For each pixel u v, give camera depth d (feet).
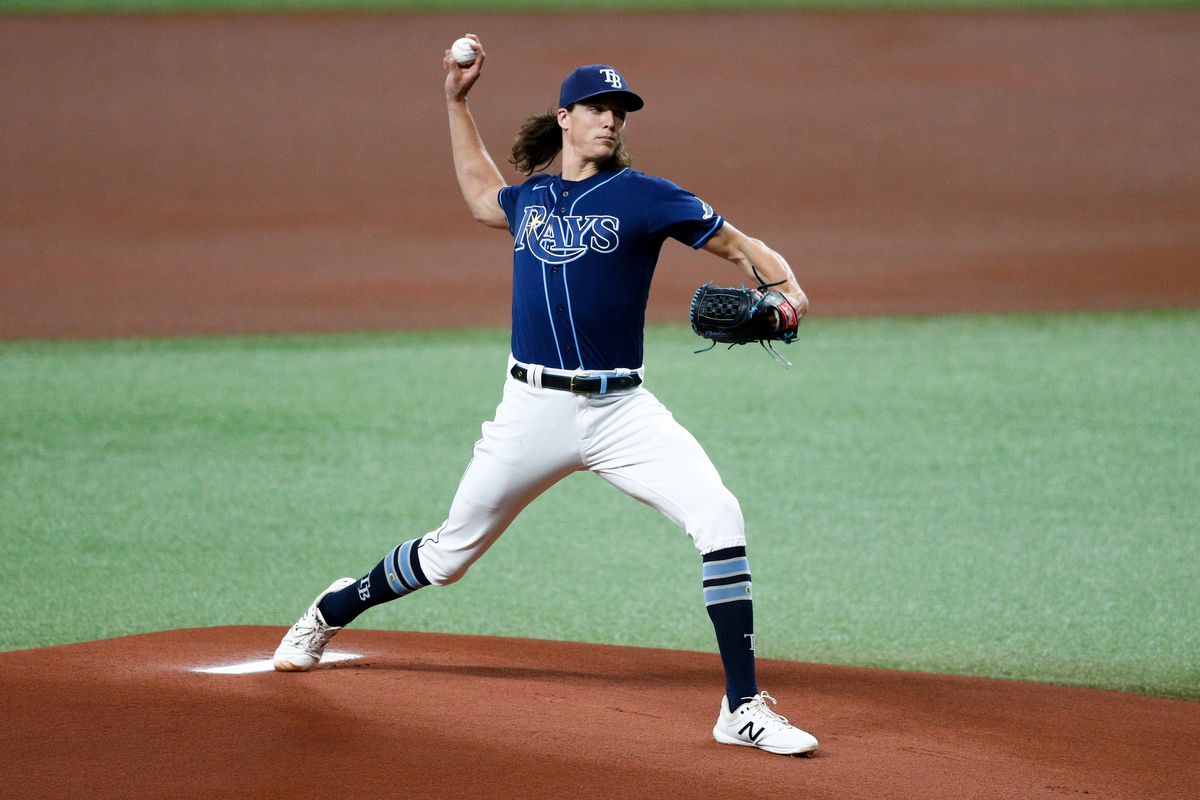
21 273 175.73
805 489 87.86
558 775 40.24
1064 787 41.60
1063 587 70.38
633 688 51.67
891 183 230.07
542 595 69.46
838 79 295.89
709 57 310.65
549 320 45.93
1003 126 264.72
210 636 57.72
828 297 167.12
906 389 116.98
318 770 39.93
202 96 274.57
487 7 349.82
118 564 72.23
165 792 38.01
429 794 38.29
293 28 327.06
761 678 54.60
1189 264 184.14
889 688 53.31
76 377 121.39
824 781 41.11
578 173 47.09
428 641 58.39
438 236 200.64
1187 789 41.86
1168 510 83.41
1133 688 57.26
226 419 105.70
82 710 45.32
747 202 217.77
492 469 47.52
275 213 210.59
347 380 121.08
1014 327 147.95
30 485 86.79
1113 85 292.81
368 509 83.05
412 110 267.80
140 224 202.80
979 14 351.67
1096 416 107.04
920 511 83.35
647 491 46.42
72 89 275.39
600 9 350.64
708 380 121.19
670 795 39.06
